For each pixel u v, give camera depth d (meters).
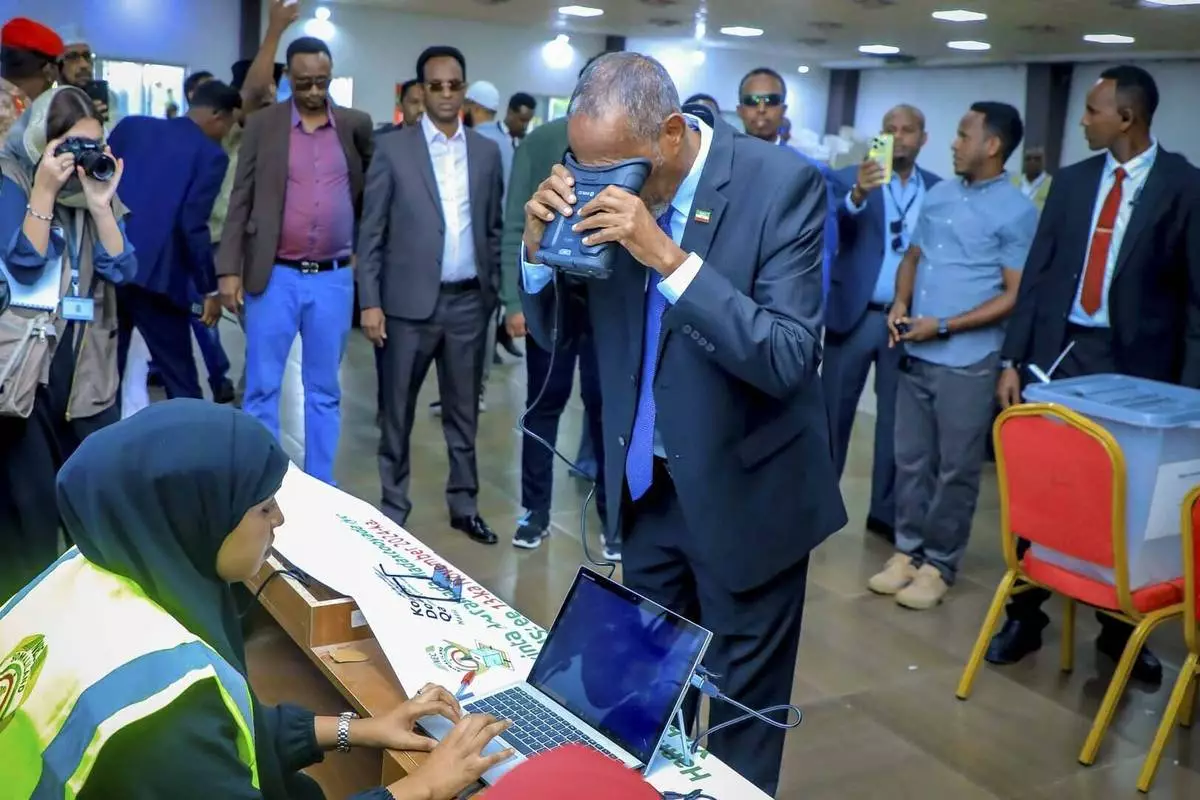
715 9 9.93
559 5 10.48
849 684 3.14
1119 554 2.70
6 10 10.27
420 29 12.62
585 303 2.01
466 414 3.97
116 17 10.81
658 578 2.03
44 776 1.12
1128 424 2.69
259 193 3.80
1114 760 2.80
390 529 2.24
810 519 1.90
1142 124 3.30
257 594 1.98
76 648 1.20
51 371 2.77
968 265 3.65
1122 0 7.70
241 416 1.34
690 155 1.75
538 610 3.46
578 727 1.59
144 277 4.06
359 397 6.09
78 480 1.25
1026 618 3.34
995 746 2.84
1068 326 3.52
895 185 4.25
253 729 1.28
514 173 3.75
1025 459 2.89
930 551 3.79
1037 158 8.73
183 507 1.27
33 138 2.69
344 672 1.80
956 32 10.45
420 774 1.41
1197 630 2.67
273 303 3.87
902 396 3.86
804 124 16.08
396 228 3.70
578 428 5.76
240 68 5.96
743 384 1.80
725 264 1.74
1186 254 3.24
